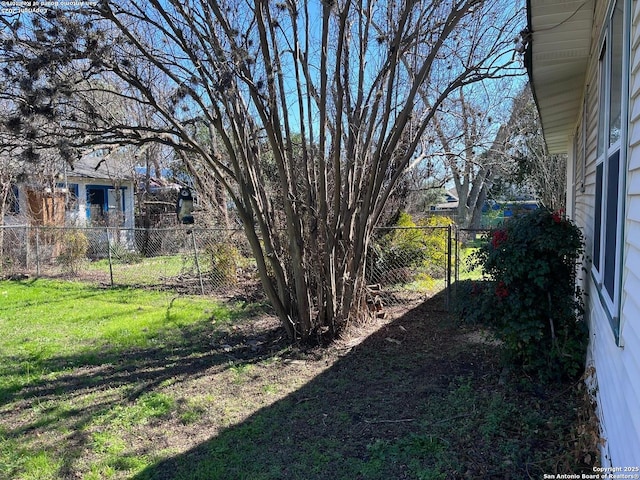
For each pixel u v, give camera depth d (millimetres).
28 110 3986
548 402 3383
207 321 6105
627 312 1999
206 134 8195
